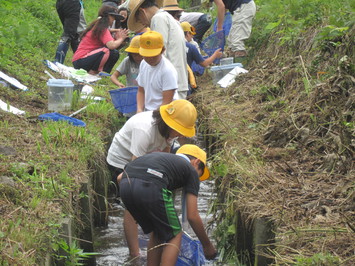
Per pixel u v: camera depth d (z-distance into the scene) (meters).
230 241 6.02
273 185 5.90
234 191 6.09
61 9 13.20
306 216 5.15
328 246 4.62
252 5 12.46
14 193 5.36
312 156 6.53
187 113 5.45
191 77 11.12
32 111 8.90
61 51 13.18
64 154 6.83
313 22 10.66
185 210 5.29
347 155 6.17
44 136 7.07
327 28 8.84
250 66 12.20
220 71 11.78
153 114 5.60
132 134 5.77
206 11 18.36
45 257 4.57
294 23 11.15
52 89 9.11
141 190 4.95
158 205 4.93
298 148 6.83
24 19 15.00
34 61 11.96
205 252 5.32
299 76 8.89
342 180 5.67
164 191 4.95
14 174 5.77
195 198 5.09
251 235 5.47
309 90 7.81
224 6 12.11
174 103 5.52
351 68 7.18
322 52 8.85
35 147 6.89
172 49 8.00
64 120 8.09
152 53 6.48
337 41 8.68
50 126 7.47
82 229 6.02
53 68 11.90
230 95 10.48
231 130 7.97
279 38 11.08
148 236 6.68
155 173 4.98
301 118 7.31
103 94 10.57
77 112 8.86
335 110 6.90
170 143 5.83
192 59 10.65
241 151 7.19
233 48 12.67
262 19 13.51
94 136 7.79
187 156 5.50
